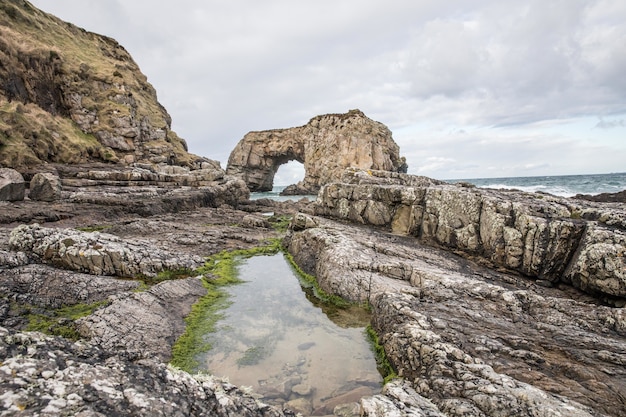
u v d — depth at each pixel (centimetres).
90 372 484
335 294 1500
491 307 1181
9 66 3672
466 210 1897
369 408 629
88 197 2847
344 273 1538
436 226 2047
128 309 1086
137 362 559
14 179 2517
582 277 1388
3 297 1060
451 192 1994
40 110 3909
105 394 454
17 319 987
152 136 5806
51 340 530
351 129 8844
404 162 9725
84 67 4984
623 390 692
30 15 5072
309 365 947
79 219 2445
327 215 2798
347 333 1173
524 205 1698
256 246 2458
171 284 1388
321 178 9119
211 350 1013
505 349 865
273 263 2083
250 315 1292
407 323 1007
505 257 1680
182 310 1255
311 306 1409
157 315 1130
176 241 2236
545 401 634
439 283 1393
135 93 6359
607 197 3353
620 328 991
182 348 1011
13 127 3228
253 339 1095
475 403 666
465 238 1870
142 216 2934
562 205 1705
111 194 3108
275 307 1384
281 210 4834
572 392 691
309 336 1138
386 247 1903
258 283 1691
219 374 883
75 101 4584
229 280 1691
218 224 3136
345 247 1736
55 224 2256
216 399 540
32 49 4050
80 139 4178
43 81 4172
